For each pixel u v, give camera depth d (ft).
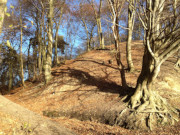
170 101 28.60
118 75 42.39
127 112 25.34
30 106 38.81
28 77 93.76
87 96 36.24
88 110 29.73
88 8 83.30
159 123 22.74
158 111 24.07
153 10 24.09
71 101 36.45
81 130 22.65
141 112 24.23
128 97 29.25
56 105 36.32
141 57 54.70
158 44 25.12
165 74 39.01
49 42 54.19
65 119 29.01
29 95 49.67
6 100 28.91
